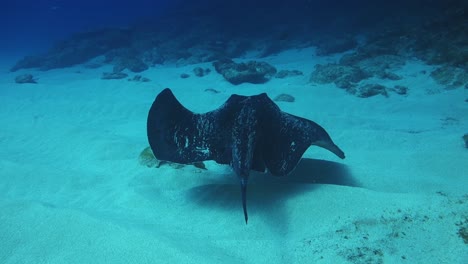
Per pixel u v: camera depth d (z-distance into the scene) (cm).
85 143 636
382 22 1958
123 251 263
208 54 1870
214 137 368
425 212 293
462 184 389
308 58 1672
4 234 285
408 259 247
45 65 2105
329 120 748
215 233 313
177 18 2745
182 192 413
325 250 267
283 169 346
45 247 271
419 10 1898
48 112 929
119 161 542
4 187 447
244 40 2070
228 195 386
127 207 380
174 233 303
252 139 348
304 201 344
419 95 950
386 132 632
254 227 318
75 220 302
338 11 2381
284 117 396
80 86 1317
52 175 476
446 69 1028
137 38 2433
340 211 317
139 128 769
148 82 1355
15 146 646
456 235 262
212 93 1091
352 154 541
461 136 587
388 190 400
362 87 997
